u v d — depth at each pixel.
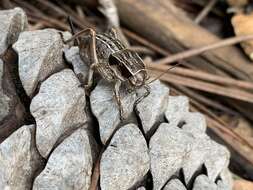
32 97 0.16
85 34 0.18
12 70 0.16
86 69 0.17
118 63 0.17
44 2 0.29
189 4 0.32
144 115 0.17
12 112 0.16
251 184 0.24
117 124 0.17
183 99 0.20
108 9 0.29
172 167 0.17
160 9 0.29
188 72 0.27
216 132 0.26
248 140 0.26
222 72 0.28
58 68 0.17
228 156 0.20
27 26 0.18
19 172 0.15
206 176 0.19
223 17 0.31
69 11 0.30
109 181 0.16
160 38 0.29
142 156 0.16
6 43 0.16
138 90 0.18
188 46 0.29
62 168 0.15
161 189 0.17
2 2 0.27
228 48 0.28
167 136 0.17
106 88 0.17
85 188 0.16
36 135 0.15
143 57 0.29
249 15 0.30
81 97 0.16
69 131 0.16
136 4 0.29
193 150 0.19
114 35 0.19
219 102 0.28
